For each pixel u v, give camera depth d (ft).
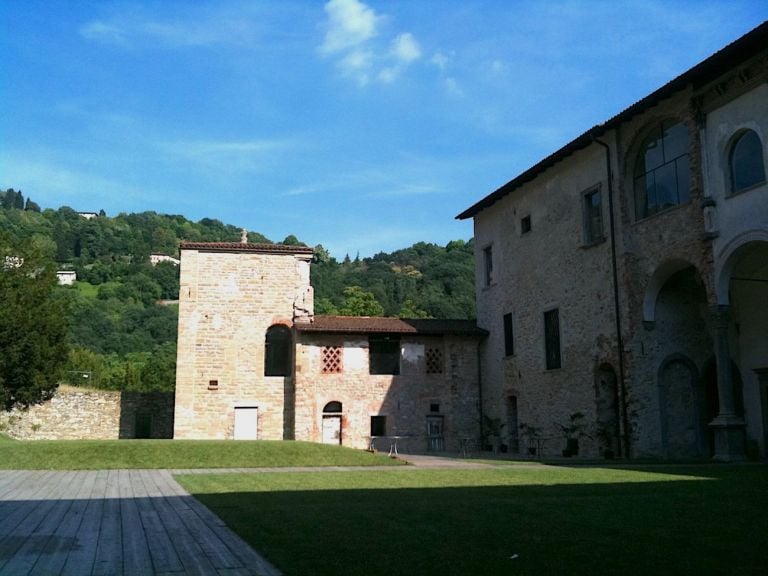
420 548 20.58
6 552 21.39
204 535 23.97
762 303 69.31
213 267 101.96
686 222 67.26
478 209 109.09
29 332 98.17
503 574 17.26
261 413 99.35
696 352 74.59
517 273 98.17
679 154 69.67
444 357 104.32
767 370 68.08
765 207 57.93
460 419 103.04
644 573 17.34
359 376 99.96
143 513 29.71
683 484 39.83
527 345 94.43
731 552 19.80
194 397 98.12
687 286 75.25
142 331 291.99
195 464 58.75
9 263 103.76
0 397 96.84
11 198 515.09
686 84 66.03
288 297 103.14
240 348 100.53
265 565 19.04
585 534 22.77
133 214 483.10
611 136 77.97
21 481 45.70
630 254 74.69
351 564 18.51
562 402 85.56
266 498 34.55
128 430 112.47
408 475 49.03
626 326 73.87
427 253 435.94
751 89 59.98
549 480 43.83
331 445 71.05
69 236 395.75
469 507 29.73
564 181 87.86
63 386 117.91
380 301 285.64
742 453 61.62
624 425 72.79
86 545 22.39
